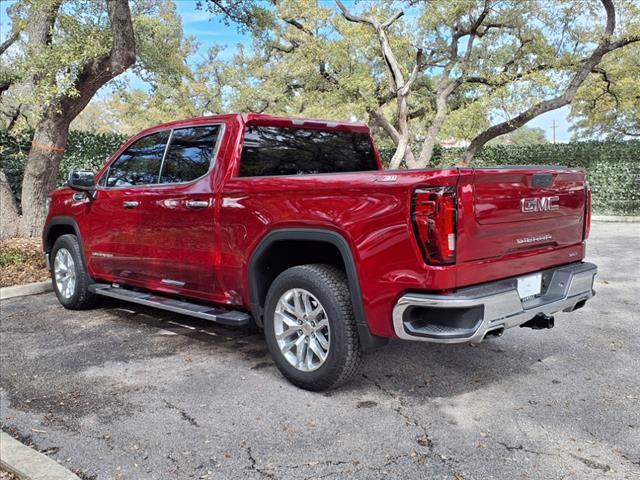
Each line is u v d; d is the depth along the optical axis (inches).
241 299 164.6
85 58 320.5
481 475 106.7
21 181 445.4
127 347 188.7
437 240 119.6
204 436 124.8
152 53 440.1
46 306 248.7
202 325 215.3
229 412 136.6
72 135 477.7
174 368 167.9
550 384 150.3
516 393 144.6
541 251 144.9
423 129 732.0
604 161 639.1
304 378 146.3
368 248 129.5
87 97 357.4
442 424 128.0
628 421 128.0
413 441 120.4
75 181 209.6
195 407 139.8
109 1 310.7
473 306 120.7
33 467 109.7
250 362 172.4
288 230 145.8
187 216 175.3
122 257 206.7
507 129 605.3
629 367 161.9
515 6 577.6
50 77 324.8
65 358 177.9
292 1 573.9
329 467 110.7
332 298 138.0
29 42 380.8
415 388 148.9
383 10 536.4
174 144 189.5
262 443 121.0
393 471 108.7
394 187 124.2
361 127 206.2
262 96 726.5
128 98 600.7
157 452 118.3
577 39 584.1
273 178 150.3
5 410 140.3
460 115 528.4
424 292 123.1
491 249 129.4
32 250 339.0
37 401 145.2
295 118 183.6
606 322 208.7
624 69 634.2
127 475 109.8
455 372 159.9
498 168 130.7
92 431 128.3
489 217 127.1
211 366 169.2
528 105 529.3
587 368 161.6
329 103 603.5
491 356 172.7
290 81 716.7
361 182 129.9
